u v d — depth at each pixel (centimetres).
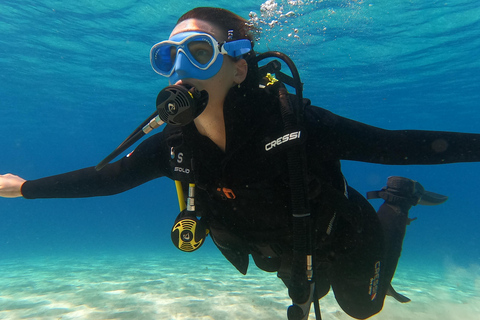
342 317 509
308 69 1762
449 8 1162
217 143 197
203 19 186
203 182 201
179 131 204
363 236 250
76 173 247
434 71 1816
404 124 3741
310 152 192
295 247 170
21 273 1110
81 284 802
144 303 570
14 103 2791
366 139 185
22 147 6981
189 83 176
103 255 1978
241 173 190
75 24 1380
